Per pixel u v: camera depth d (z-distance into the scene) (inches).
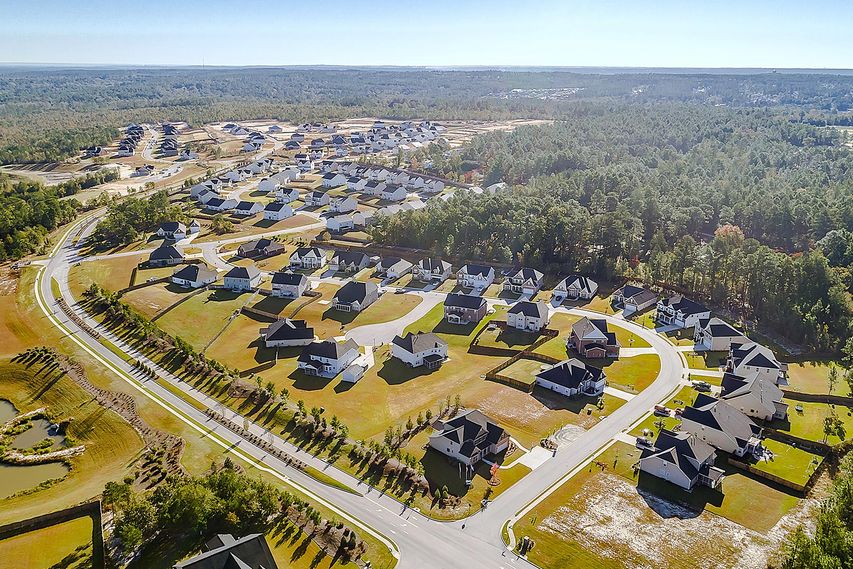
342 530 2758.4
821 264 5088.6
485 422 3464.6
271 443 3481.8
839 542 2306.8
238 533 2726.4
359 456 3334.2
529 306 5113.2
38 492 3201.3
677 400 3932.1
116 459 3432.6
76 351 4630.9
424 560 2596.0
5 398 4151.1
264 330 4982.8
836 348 4655.5
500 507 2938.0
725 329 4722.0
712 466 3191.4
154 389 4106.8
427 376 4338.1
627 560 2603.3
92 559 2632.9
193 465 3262.8
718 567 2561.5
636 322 5236.2
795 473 3181.6
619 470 3221.0
